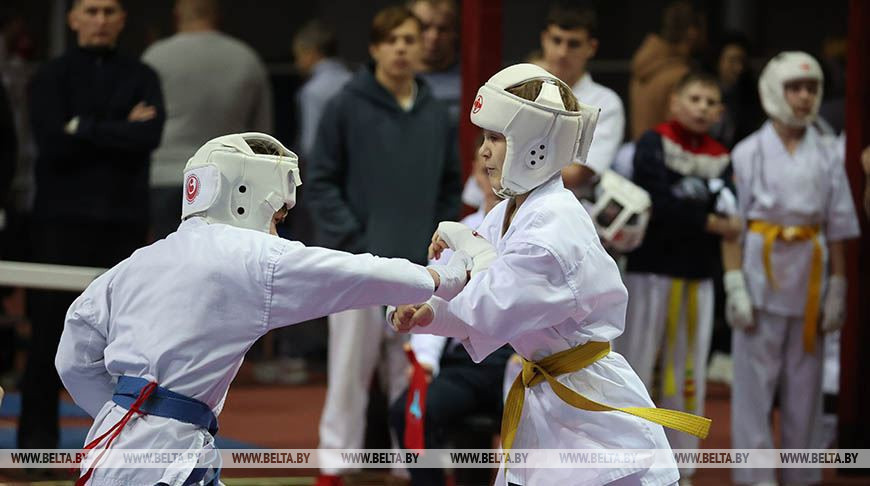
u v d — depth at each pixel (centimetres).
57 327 1667
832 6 3266
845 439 1845
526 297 970
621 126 1683
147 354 916
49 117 1691
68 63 1717
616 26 3281
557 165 1004
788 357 1744
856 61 1830
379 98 1723
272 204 959
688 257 1703
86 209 1705
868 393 1841
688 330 1712
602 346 1023
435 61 2108
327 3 3500
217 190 947
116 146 1689
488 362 1487
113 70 1728
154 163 2130
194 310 919
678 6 2353
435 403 1438
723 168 1722
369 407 1756
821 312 1758
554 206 997
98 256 1731
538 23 3228
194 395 918
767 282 1722
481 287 981
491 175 1023
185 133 2130
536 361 1025
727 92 2389
